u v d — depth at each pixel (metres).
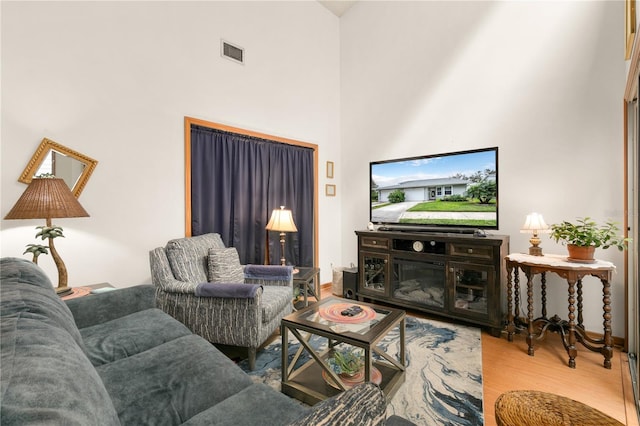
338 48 4.43
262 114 3.50
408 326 2.83
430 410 1.65
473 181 3.07
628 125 2.38
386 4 3.94
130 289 1.91
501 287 2.60
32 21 2.08
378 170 3.79
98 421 0.55
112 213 2.43
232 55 3.22
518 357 2.24
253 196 3.37
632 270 2.28
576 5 2.63
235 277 2.60
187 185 2.85
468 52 3.25
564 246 2.70
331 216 4.35
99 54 2.36
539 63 2.82
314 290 3.75
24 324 0.73
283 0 3.73
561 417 0.92
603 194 2.53
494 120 3.08
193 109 2.91
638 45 1.58
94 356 1.38
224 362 1.35
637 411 1.65
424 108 3.60
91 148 2.33
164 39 2.72
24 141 2.06
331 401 0.59
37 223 2.13
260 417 0.98
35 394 0.48
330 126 4.33
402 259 3.20
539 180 2.82
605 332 2.11
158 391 1.14
